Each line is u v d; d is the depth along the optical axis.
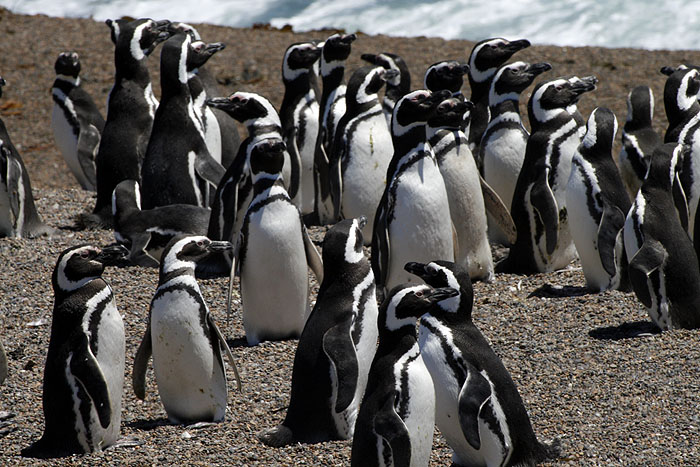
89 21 72.06
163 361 19.92
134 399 22.17
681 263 23.98
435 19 72.50
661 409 20.06
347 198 31.62
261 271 23.80
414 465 16.80
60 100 43.84
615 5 71.38
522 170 29.41
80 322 18.53
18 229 34.56
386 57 38.72
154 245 31.42
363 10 75.25
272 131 29.41
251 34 67.75
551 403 20.66
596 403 20.53
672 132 30.39
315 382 18.94
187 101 33.44
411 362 16.66
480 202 28.38
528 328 24.88
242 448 18.86
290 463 18.09
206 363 19.83
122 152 36.06
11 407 21.88
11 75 60.28
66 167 49.22
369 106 31.52
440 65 33.09
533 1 73.94
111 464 18.36
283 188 23.98
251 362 23.36
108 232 35.44
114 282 29.31
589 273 27.67
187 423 20.47
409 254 25.84
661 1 70.88
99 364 18.67
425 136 25.84
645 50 60.38
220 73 57.91
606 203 26.53
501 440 17.17
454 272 17.84
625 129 34.66
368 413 16.42
